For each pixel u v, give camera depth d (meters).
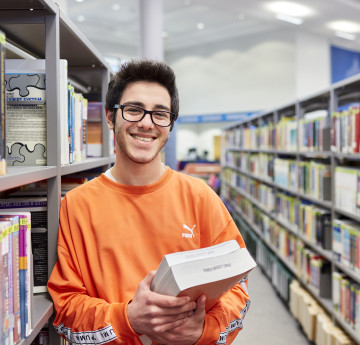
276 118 5.05
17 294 0.97
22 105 1.25
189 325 1.03
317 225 3.39
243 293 1.30
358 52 13.58
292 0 8.65
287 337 3.46
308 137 3.66
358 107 2.60
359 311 2.55
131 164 1.22
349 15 9.55
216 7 9.23
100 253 1.20
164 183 1.28
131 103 1.16
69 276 1.19
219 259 0.98
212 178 10.34
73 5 11.47
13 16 1.23
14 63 1.31
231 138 8.88
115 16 12.72
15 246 0.97
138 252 1.20
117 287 1.18
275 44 12.94
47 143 1.24
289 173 4.30
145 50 7.28
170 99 1.21
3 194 1.41
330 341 2.83
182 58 15.22
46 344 1.29
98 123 2.29
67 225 1.25
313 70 12.54
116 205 1.24
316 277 3.36
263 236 5.47
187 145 16.20
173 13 12.38
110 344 1.06
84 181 1.86
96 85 2.73
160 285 0.97
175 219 1.24
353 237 2.66
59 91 1.30
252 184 6.41
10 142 1.25
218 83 14.27
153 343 1.18
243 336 3.48
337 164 3.24
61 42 1.59
